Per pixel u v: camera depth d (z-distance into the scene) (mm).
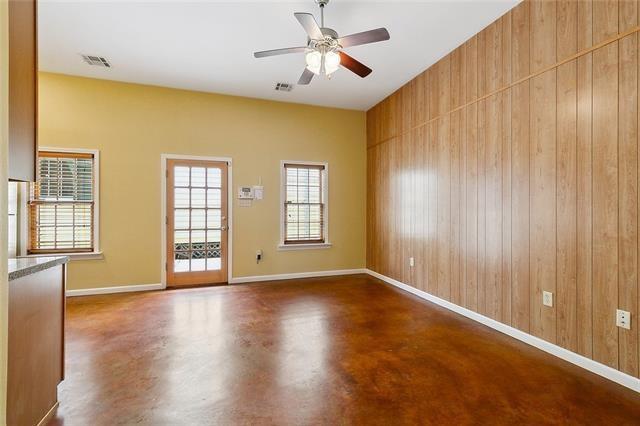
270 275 5273
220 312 3637
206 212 4934
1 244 649
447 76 3781
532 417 1846
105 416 1830
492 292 3203
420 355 2615
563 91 2541
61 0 2758
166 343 2809
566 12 2512
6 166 671
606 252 2273
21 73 1404
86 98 4340
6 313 660
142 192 4590
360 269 5805
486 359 2547
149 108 4621
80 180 4320
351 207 5777
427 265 4172
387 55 3795
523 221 2877
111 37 3365
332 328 3184
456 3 2857
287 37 3365
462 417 1846
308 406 1941
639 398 2029
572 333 2488
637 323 2111
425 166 4207
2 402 648
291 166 5422
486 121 3256
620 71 2182
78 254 4238
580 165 2428
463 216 3568
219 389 2115
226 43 3486
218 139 4961
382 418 1836
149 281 4629
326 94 5016
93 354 2590
